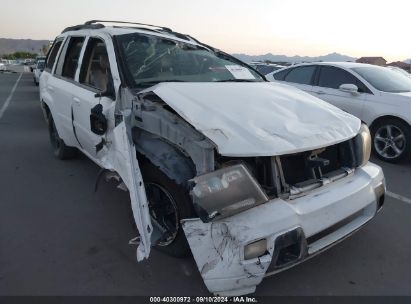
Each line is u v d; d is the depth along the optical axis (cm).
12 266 292
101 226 358
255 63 1366
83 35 445
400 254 320
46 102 518
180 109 274
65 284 272
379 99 598
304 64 739
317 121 294
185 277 283
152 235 282
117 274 285
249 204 234
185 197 259
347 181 288
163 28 481
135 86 338
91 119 346
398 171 554
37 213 382
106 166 305
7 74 3400
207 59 418
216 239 228
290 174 265
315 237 258
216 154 248
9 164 536
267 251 231
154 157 267
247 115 277
